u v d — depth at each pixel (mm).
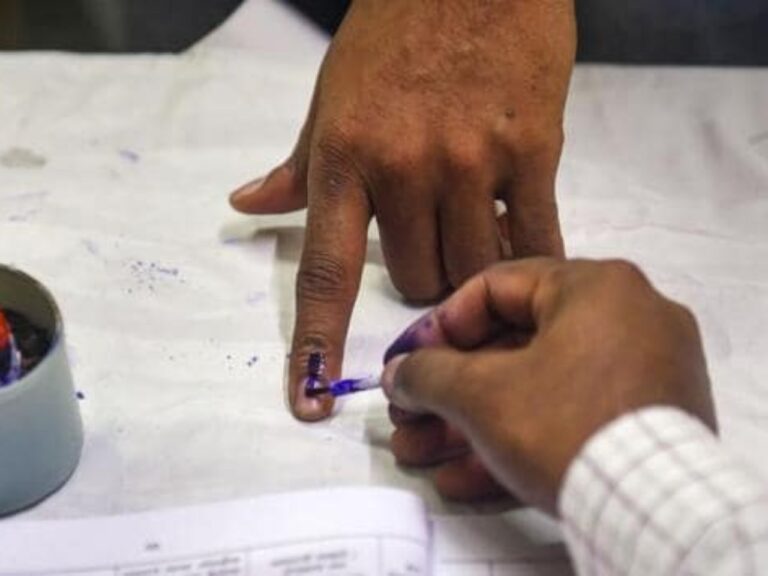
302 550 375
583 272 360
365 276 478
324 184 442
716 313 458
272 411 429
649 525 304
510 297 377
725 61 625
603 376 326
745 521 299
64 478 407
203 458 415
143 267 480
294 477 408
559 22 458
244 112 548
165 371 443
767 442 414
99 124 542
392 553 372
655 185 516
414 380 369
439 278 459
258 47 584
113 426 424
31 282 395
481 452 344
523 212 449
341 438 420
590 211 502
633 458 311
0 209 502
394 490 389
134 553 380
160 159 527
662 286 469
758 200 508
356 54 457
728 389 432
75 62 569
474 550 381
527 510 391
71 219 499
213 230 498
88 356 448
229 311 465
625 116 547
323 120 447
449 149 432
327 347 434
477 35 449
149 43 658
